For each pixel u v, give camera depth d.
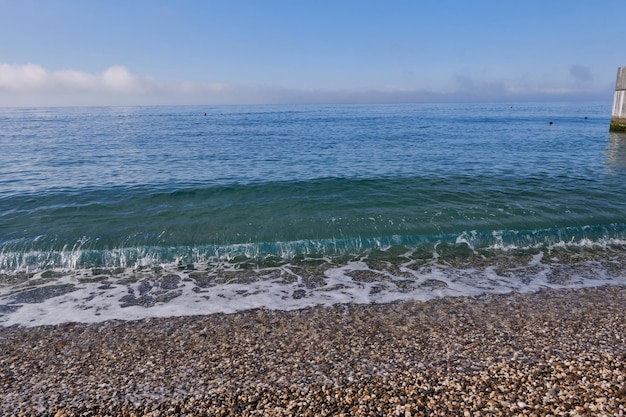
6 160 22.55
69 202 13.69
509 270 9.01
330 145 30.16
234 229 11.27
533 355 5.61
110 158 23.56
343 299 7.75
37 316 7.19
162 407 4.69
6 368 5.61
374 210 12.74
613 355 5.56
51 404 4.79
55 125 56.91
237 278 8.82
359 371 5.33
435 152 25.61
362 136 37.44
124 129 48.59
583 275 8.67
